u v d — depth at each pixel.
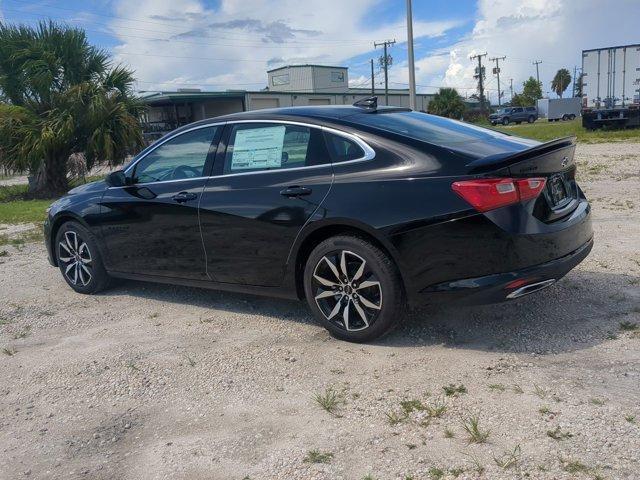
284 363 3.82
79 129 16.62
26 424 3.32
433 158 3.73
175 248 4.86
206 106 58.59
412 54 21.69
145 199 5.00
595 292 4.64
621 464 2.52
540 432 2.79
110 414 3.36
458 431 2.87
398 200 3.71
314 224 4.00
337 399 3.29
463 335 4.02
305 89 77.06
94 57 17.19
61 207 5.67
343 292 4.01
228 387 3.55
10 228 10.28
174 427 3.17
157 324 4.75
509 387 3.24
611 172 11.73
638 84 25.83
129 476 2.77
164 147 5.07
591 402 3.02
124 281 6.12
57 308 5.34
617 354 3.56
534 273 3.59
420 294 3.74
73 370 3.95
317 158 4.16
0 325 4.95
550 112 63.84
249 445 2.92
